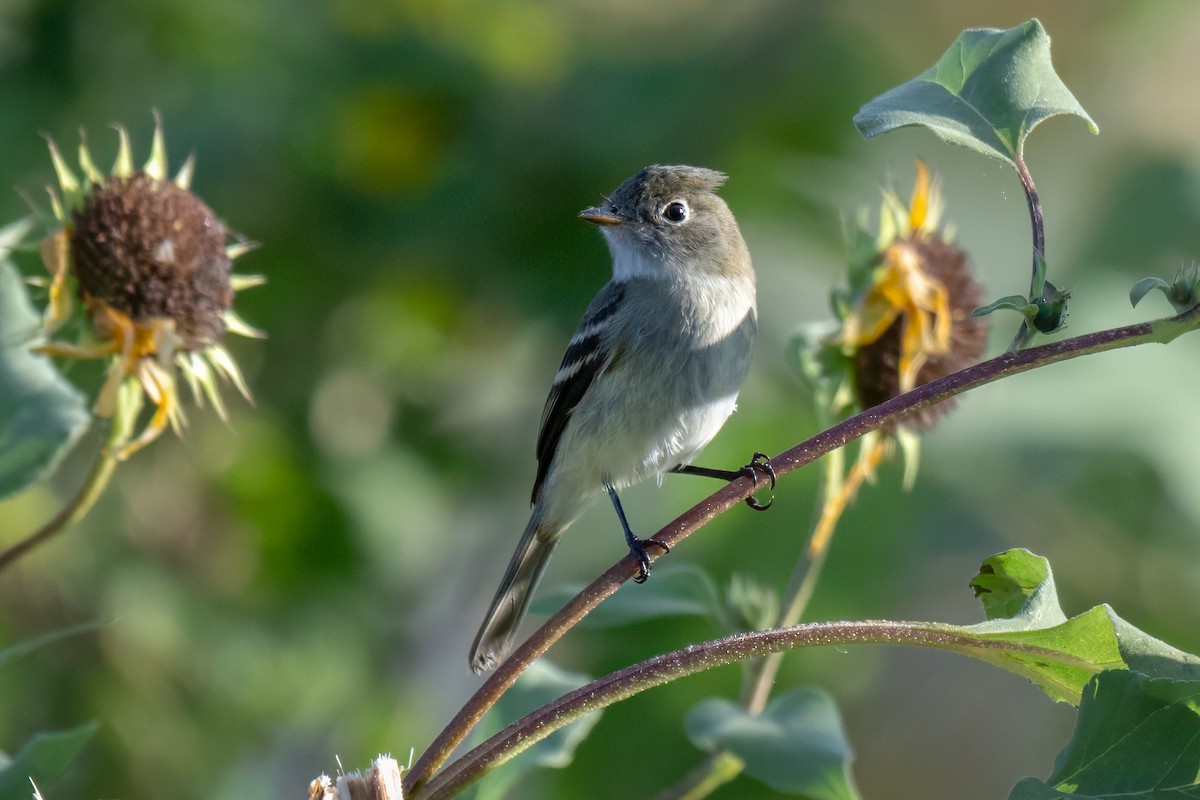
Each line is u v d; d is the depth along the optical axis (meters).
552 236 12.48
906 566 12.08
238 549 12.11
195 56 11.84
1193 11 14.83
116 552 11.49
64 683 11.19
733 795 10.20
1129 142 14.66
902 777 14.73
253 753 12.24
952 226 7.87
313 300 12.49
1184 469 12.03
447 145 12.40
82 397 6.34
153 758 11.31
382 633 12.78
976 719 14.77
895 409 5.20
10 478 6.10
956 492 11.89
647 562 7.09
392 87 12.16
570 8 13.94
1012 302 5.05
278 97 11.96
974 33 5.67
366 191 12.33
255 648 11.86
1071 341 4.96
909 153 14.26
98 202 6.28
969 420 12.08
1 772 5.44
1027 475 11.96
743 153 12.97
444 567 13.39
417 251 12.34
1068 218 14.36
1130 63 14.98
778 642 4.94
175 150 11.76
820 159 13.18
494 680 5.07
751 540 11.61
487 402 13.19
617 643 10.45
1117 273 13.70
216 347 6.48
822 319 12.36
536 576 9.31
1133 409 12.16
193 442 11.91
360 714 12.60
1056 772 4.79
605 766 10.46
